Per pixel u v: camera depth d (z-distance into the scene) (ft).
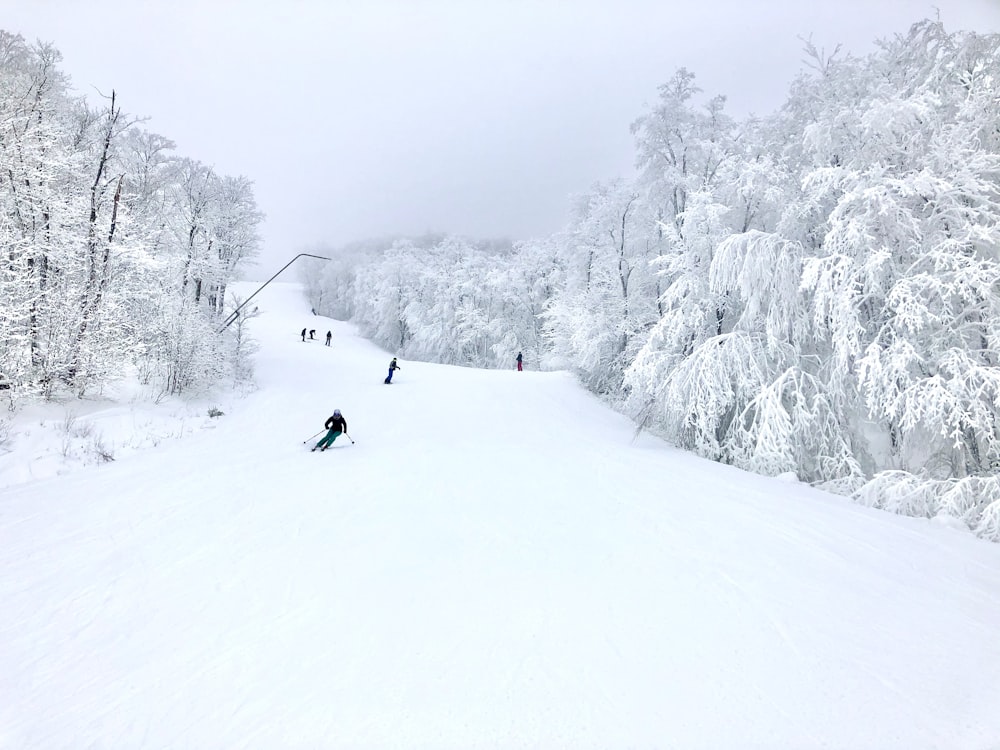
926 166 38.37
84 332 45.96
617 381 76.54
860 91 46.98
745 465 44.52
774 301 46.06
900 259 41.37
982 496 31.09
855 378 42.06
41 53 53.62
